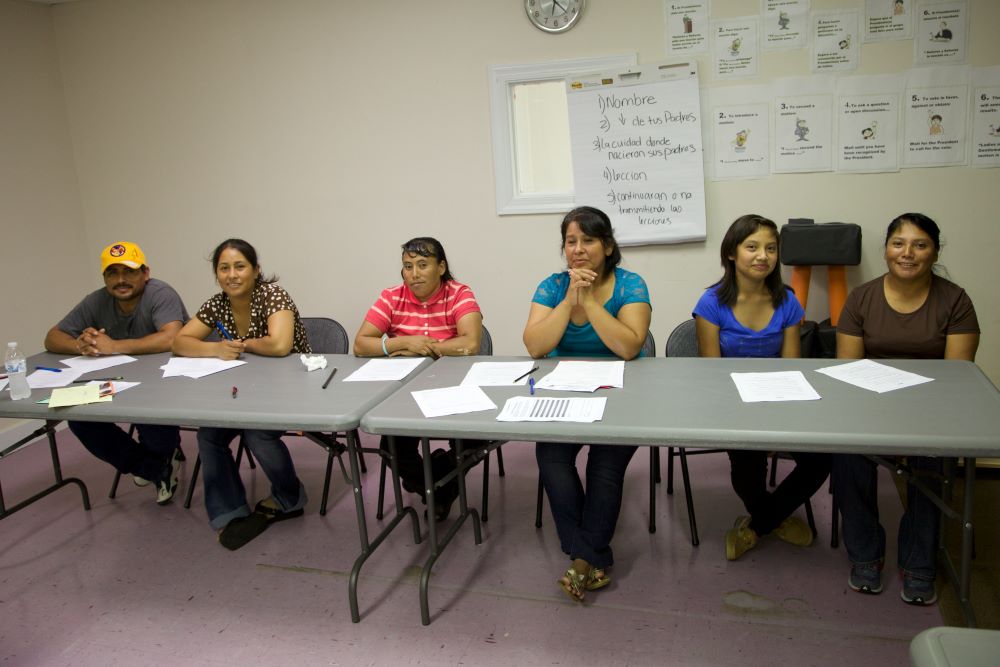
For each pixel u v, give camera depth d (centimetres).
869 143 320
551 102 358
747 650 185
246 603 218
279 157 387
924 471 196
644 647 188
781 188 332
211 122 391
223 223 402
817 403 177
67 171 407
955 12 302
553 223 359
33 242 384
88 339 278
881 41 311
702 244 345
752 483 220
